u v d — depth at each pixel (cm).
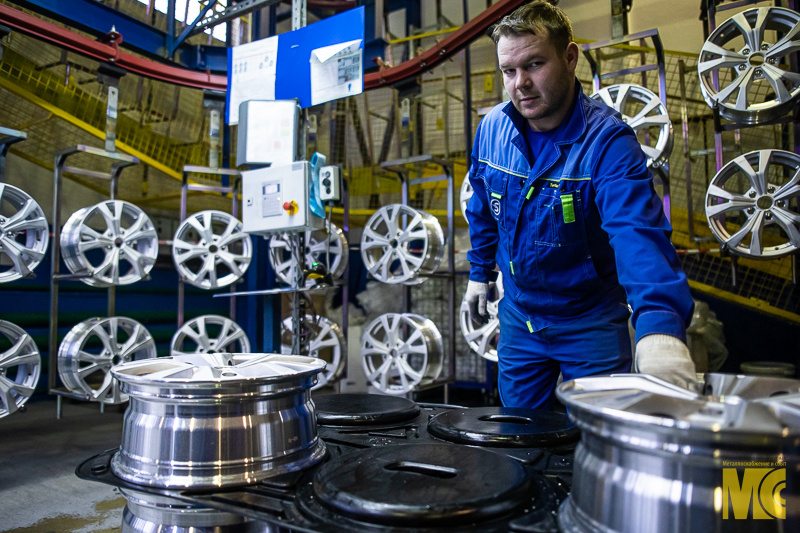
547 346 162
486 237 177
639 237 100
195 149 640
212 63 466
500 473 70
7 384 333
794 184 312
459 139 671
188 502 72
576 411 61
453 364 448
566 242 146
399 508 58
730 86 323
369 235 449
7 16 338
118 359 406
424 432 104
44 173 582
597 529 55
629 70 344
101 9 404
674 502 50
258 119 313
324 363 95
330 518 62
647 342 83
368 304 642
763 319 512
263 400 80
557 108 135
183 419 78
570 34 132
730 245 330
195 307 602
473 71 685
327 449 94
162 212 675
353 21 336
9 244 340
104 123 564
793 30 305
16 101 525
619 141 127
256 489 74
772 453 46
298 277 316
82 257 385
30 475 298
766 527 47
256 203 309
